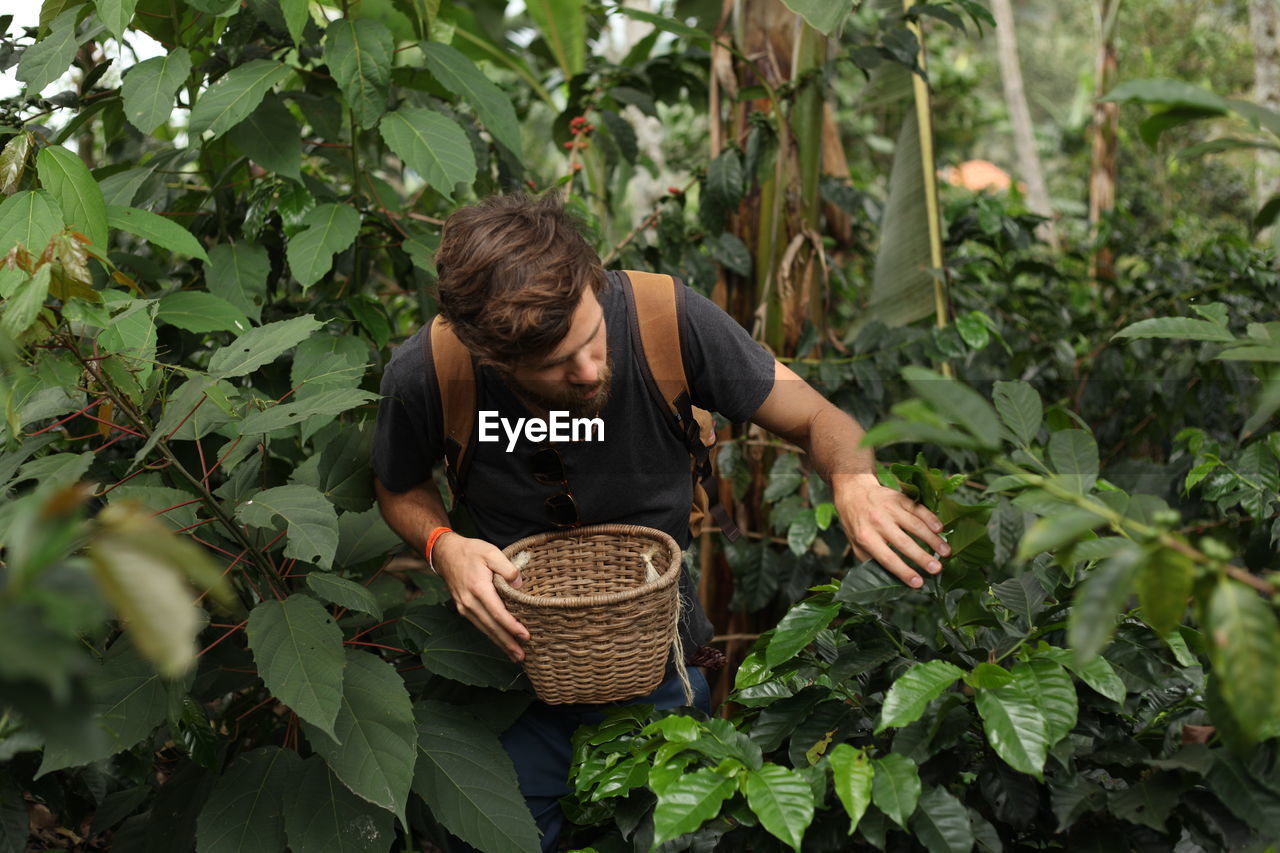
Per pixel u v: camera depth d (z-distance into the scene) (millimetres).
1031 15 14000
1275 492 1775
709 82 3184
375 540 1837
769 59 2707
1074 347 3471
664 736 1415
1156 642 1342
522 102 4008
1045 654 1296
